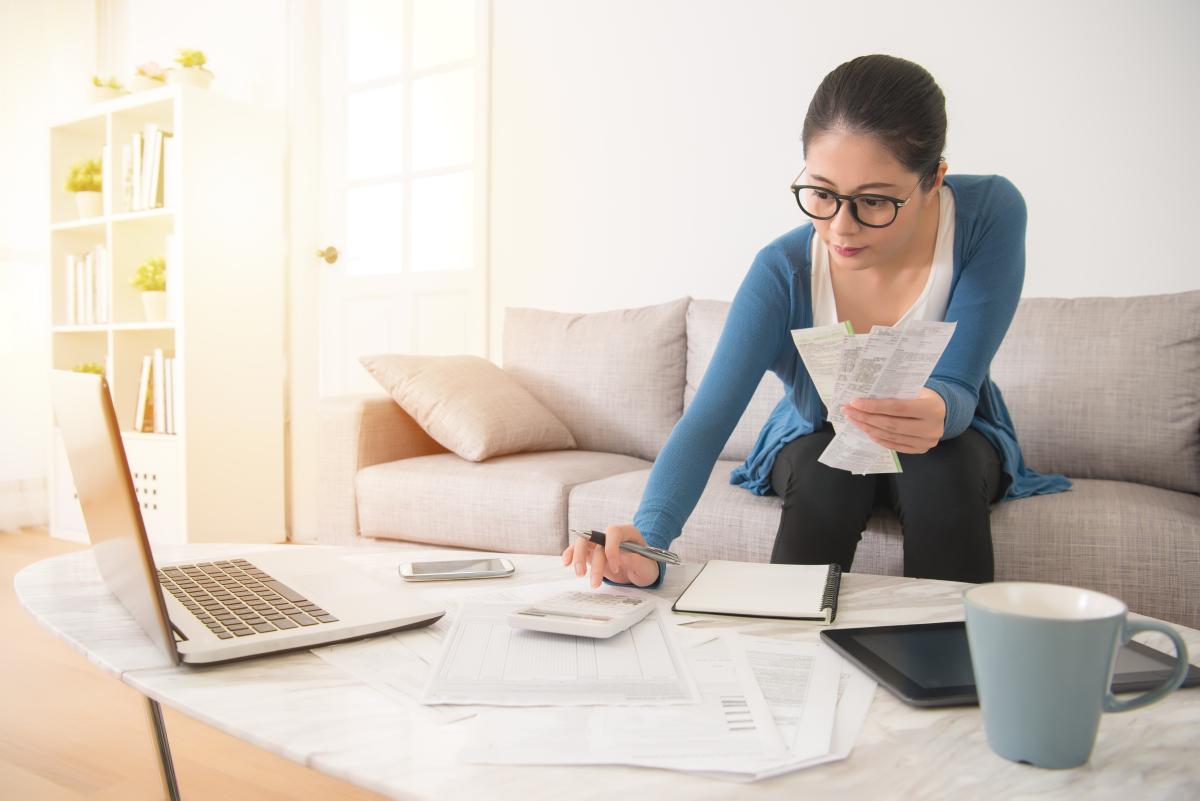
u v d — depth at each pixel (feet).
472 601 2.91
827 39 7.85
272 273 10.48
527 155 9.63
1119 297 6.17
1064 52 6.85
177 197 9.46
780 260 4.31
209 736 4.99
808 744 1.80
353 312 11.02
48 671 6.04
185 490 9.46
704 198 8.57
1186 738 1.83
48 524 11.44
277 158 10.55
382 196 10.82
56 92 11.84
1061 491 4.95
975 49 7.19
